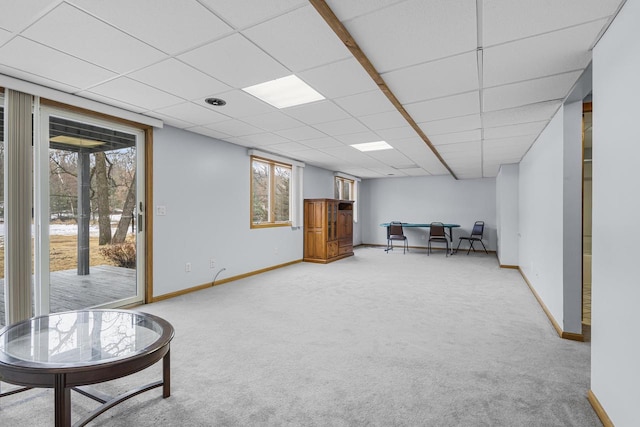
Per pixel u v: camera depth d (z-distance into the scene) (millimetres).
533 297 4102
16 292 2598
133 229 3658
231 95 2918
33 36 1938
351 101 3043
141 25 1826
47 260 2885
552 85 2580
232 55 2172
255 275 5410
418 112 3336
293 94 2891
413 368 2230
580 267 2771
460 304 3779
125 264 3619
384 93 2822
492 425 1635
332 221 6996
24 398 1861
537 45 1996
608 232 1683
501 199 6387
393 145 4969
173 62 2275
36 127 2738
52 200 3010
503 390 1960
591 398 1822
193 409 1752
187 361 2324
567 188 2830
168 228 3955
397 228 8453
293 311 3488
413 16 1727
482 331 2938
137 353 1544
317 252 6773
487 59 2195
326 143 4879
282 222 6309
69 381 1393
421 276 5391
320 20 1766
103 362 1437
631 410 1437
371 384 2021
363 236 10148
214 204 4633
